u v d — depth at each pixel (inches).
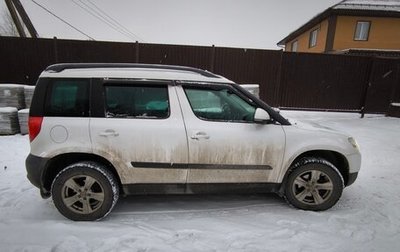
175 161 123.5
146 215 130.4
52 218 125.8
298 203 135.6
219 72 376.5
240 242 108.0
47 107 118.9
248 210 136.6
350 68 389.7
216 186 130.0
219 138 124.6
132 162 121.4
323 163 132.5
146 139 120.8
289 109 398.9
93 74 122.3
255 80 382.6
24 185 158.7
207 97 129.3
